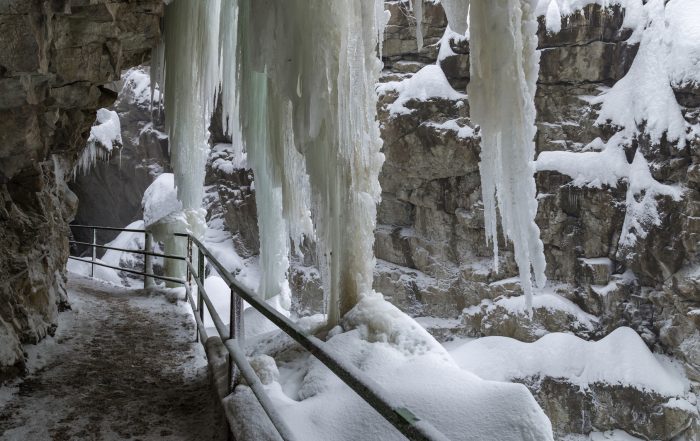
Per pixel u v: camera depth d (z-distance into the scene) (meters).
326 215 4.45
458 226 16.88
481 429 2.70
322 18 4.17
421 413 2.84
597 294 15.06
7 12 3.12
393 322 3.91
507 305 15.55
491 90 3.20
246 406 2.91
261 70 4.64
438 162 16.70
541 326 15.14
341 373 1.52
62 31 4.11
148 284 8.48
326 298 4.53
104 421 3.59
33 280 5.05
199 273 5.29
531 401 2.77
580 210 15.50
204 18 6.64
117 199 25.02
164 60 6.79
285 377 3.84
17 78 3.50
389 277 17.58
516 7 3.08
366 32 3.98
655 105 14.80
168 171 23.53
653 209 14.33
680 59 14.65
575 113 16.28
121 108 24.56
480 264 16.59
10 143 3.95
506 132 3.13
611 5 15.85
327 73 4.19
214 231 20.91
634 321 14.60
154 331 6.01
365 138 4.31
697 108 14.36
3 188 4.71
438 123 16.64
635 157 14.98
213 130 21.88
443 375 3.23
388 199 18.06
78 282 8.80
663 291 14.28
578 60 16.11
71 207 7.11
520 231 3.15
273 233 6.55
